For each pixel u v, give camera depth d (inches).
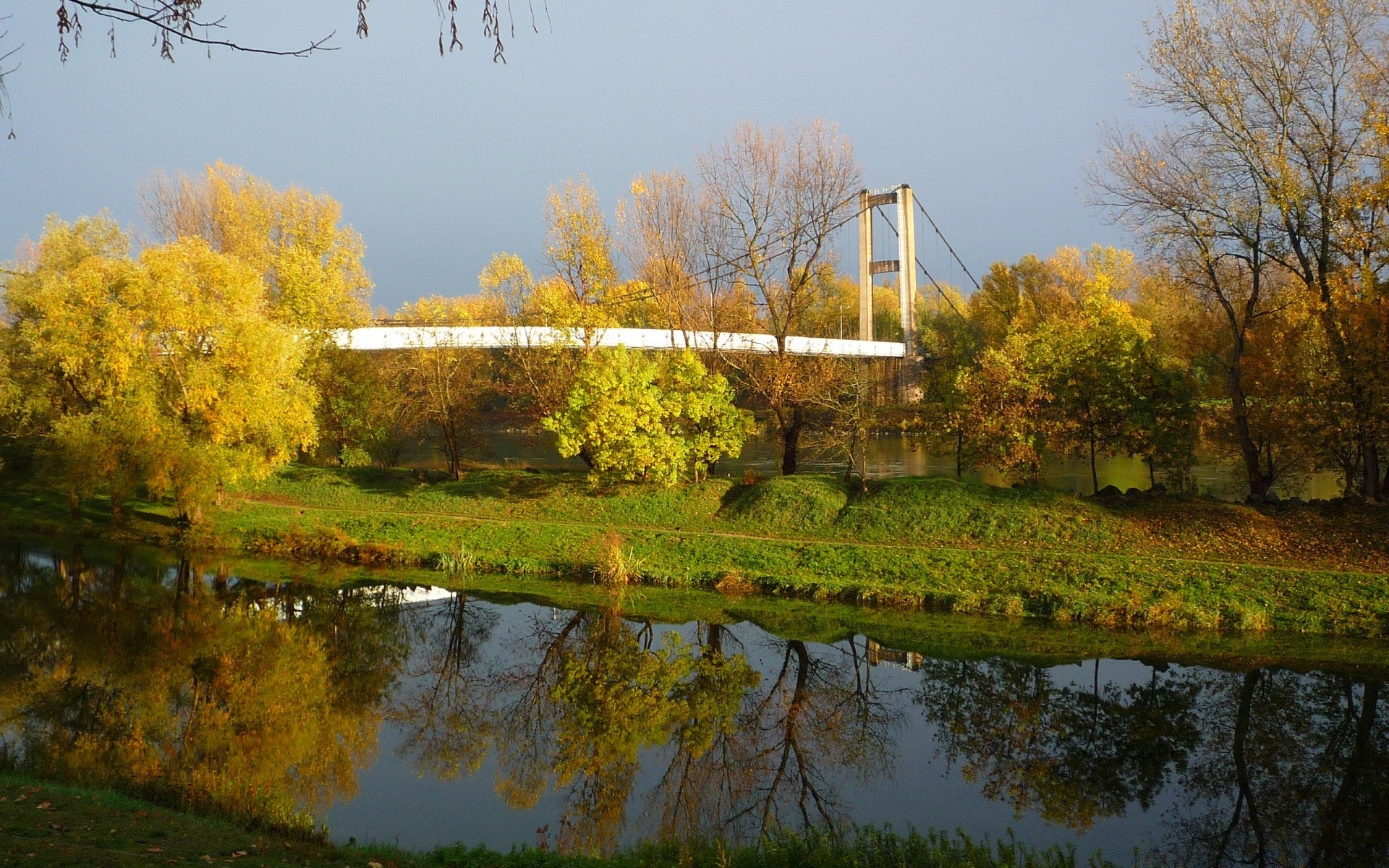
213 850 361.1
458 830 485.1
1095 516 960.9
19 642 805.9
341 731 631.8
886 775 560.4
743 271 1263.5
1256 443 1035.9
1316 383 928.9
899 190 1927.9
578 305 1323.8
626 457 1135.6
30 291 1138.7
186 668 748.0
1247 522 909.8
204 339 1137.4
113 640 812.6
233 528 1162.6
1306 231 943.0
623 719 658.8
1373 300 889.5
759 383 1264.8
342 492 1322.6
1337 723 614.2
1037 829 484.1
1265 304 1108.5
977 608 852.0
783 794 535.5
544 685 723.4
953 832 479.8
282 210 1617.9
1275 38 930.1
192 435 1120.8
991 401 1103.0
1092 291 1939.0
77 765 513.3
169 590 967.6
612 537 1031.0
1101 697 666.8
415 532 1127.6
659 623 860.0
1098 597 824.3
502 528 1115.9
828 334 1898.4
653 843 453.7
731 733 630.5
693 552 1016.2
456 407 1428.4
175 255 1114.7
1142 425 1021.8
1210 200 971.9
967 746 601.0
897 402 1776.6
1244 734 602.5
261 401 1122.7
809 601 899.4
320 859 379.6
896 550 962.7
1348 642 741.3
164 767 533.0
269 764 564.7
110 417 1089.4
